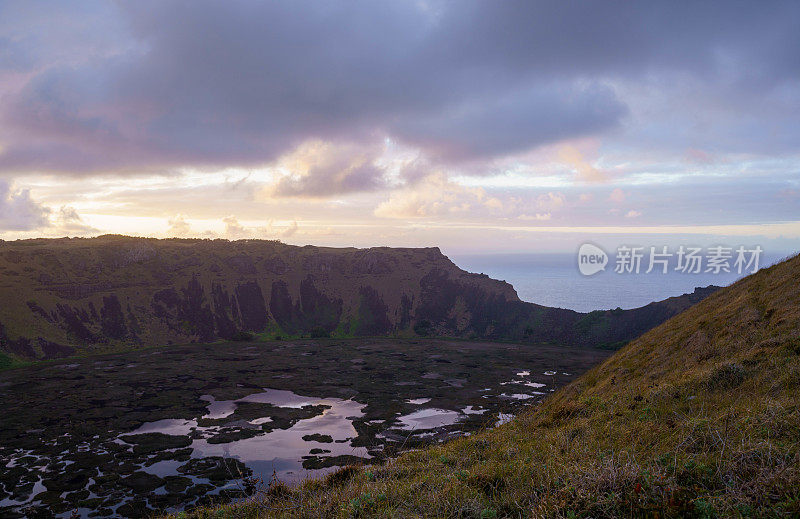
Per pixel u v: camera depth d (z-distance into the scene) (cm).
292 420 10131
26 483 6788
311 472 6706
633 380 2934
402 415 10438
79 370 16825
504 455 1480
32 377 15625
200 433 9231
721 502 672
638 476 779
